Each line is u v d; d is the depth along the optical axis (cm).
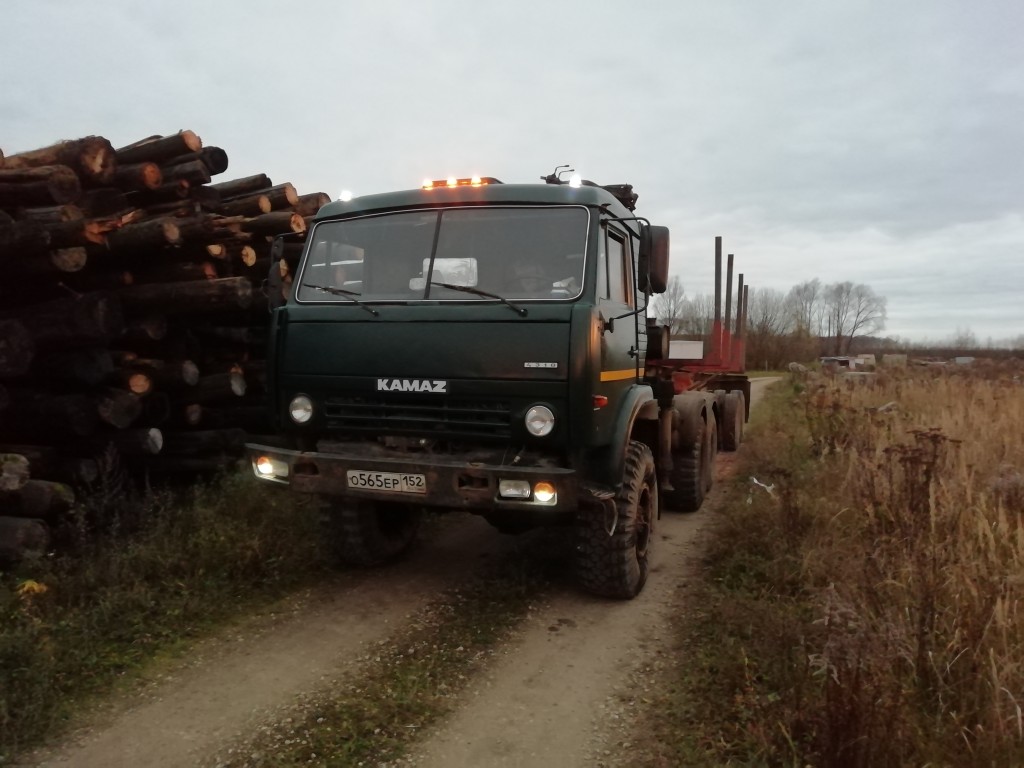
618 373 491
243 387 678
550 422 423
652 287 557
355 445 467
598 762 332
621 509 495
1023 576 418
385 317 458
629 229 555
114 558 488
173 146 616
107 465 556
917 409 1172
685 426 734
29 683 357
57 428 553
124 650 421
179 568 507
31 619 418
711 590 523
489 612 497
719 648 425
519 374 428
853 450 715
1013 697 321
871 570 444
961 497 566
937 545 472
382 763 329
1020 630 382
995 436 836
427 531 679
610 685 402
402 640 452
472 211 479
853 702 299
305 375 475
